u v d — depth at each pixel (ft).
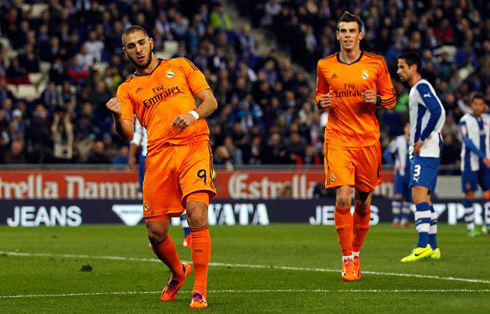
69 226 184.44
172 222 190.39
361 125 87.20
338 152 87.04
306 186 198.39
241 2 287.69
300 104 242.99
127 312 65.26
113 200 191.21
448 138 222.89
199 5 266.16
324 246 129.70
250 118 229.66
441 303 69.05
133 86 71.77
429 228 108.37
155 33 247.09
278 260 107.14
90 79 221.25
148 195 71.00
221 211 194.08
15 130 206.08
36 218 187.01
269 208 196.24
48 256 113.19
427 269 95.50
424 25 281.95
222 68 246.06
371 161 87.66
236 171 195.42
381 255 113.39
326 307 67.10
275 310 65.62
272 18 280.72
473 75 260.21
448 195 203.10
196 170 69.21
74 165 189.98
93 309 66.90
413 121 106.01
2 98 216.95
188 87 71.72
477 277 87.45
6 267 98.89
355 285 81.00
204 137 70.64
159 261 106.22
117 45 241.55
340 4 277.85
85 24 245.04
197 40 253.24
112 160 202.80
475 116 155.53
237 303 69.46
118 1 254.06
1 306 68.69
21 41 239.91
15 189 187.32
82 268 95.30
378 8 277.23
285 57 276.62
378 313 64.23
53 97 221.05
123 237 150.10
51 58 236.84
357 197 89.04
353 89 86.74
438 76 264.52
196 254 67.97
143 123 72.13
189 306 67.46
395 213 182.09
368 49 265.13
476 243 135.54
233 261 105.91
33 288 80.02
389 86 88.28
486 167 155.43
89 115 214.28
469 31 286.66
